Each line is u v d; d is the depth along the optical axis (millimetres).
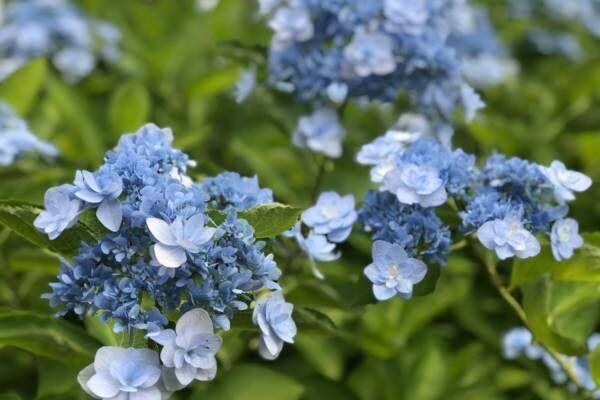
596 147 1834
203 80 1820
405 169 1396
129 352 1304
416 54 1575
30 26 1925
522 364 1676
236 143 1747
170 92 1921
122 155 1338
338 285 1511
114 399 1295
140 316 1309
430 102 1595
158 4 2082
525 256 1372
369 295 1460
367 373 1637
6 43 1938
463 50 2012
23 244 1602
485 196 1392
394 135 1461
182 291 1316
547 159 1846
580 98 1951
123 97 1760
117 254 1312
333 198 1448
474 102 1598
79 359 1411
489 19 2404
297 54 1595
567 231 1401
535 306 1461
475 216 1386
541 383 1626
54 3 1945
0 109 1659
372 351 1631
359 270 1637
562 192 1402
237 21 2023
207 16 1978
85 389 1304
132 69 1952
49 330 1390
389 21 1564
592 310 1541
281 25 1585
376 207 1427
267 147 1809
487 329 1702
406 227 1398
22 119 1718
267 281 1330
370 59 1560
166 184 1330
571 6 2350
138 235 1317
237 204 1392
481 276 1729
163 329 1313
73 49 1934
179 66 1931
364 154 1453
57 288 1330
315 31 1596
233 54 1654
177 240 1298
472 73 1957
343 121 1729
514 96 2062
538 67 2336
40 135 1793
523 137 1865
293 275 1530
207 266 1309
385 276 1379
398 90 1603
